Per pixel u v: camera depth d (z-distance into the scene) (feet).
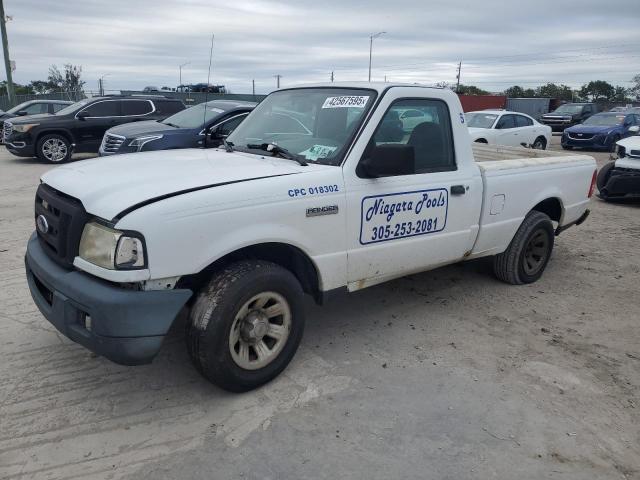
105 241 9.41
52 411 10.44
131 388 11.30
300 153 12.71
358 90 13.28
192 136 31.71
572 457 9.66
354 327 14.58
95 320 9.38
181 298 9.73
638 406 11.30
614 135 65.62
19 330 13.65
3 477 8.70
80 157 53.11
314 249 11.55
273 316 11.27
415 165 13.44
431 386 11.75
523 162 16.78
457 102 14.44
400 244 13.21
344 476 9.00
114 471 8.94
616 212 31.45
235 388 10.90
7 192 32.14
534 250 18.35
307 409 10.78
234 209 10.20
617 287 18.52
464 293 17.37
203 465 9.14
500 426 10.44
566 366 12.86
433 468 9.25
